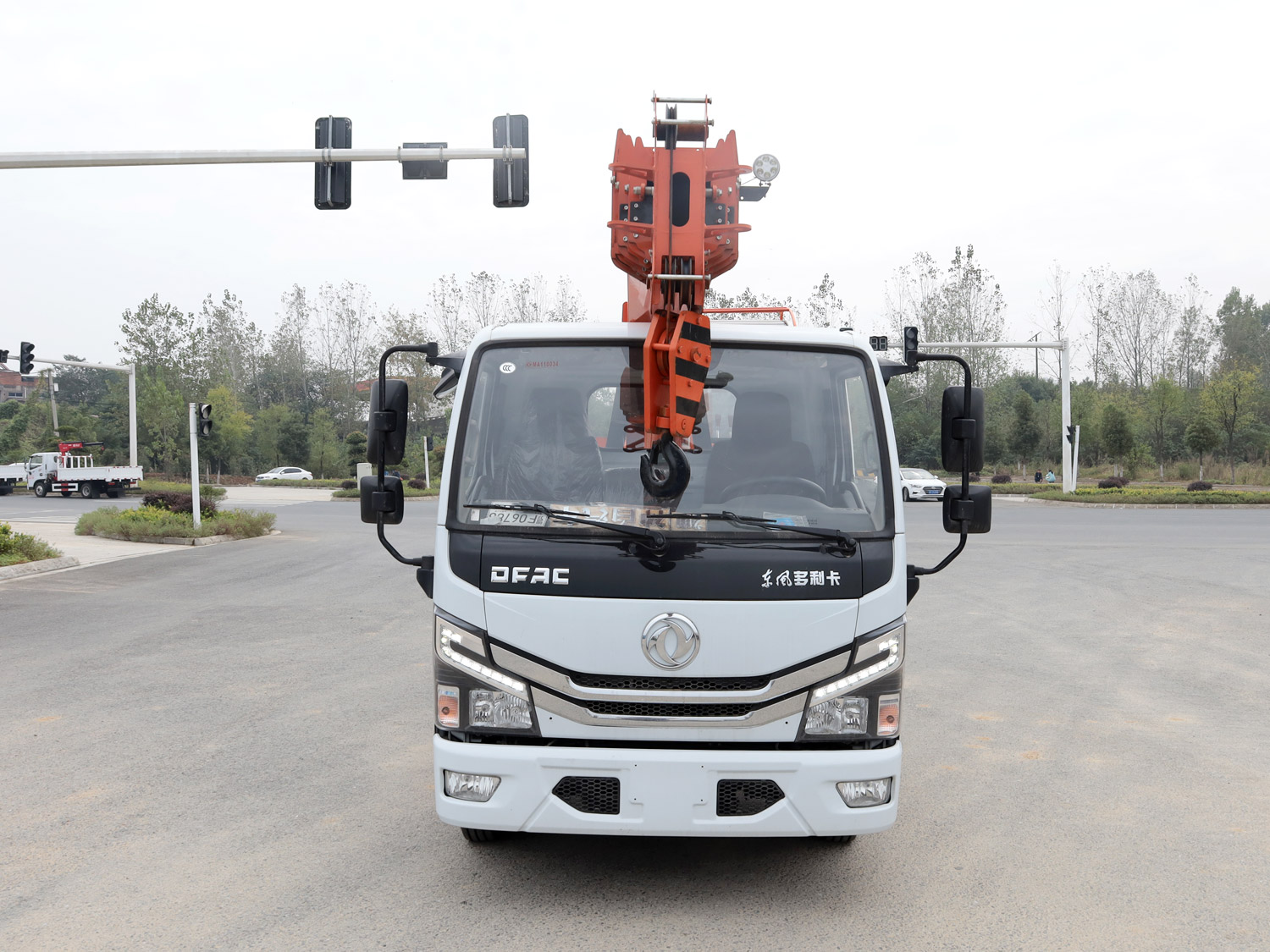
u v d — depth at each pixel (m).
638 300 4.77
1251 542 21.36
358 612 12.10
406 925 4.02
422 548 20.61
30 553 16.84
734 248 4.58
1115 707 7.84
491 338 4.44
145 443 64.69
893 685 4.11
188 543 21.33
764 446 4.33
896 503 4.22
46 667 8.95
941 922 4.10
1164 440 58.78
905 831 5.16
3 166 13.84
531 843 4.94
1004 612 12.36
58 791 5.65
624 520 4.14
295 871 4.56
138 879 4.46
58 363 38.03
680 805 3.97
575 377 4.38
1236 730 7.18
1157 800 5.67
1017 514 32.16
